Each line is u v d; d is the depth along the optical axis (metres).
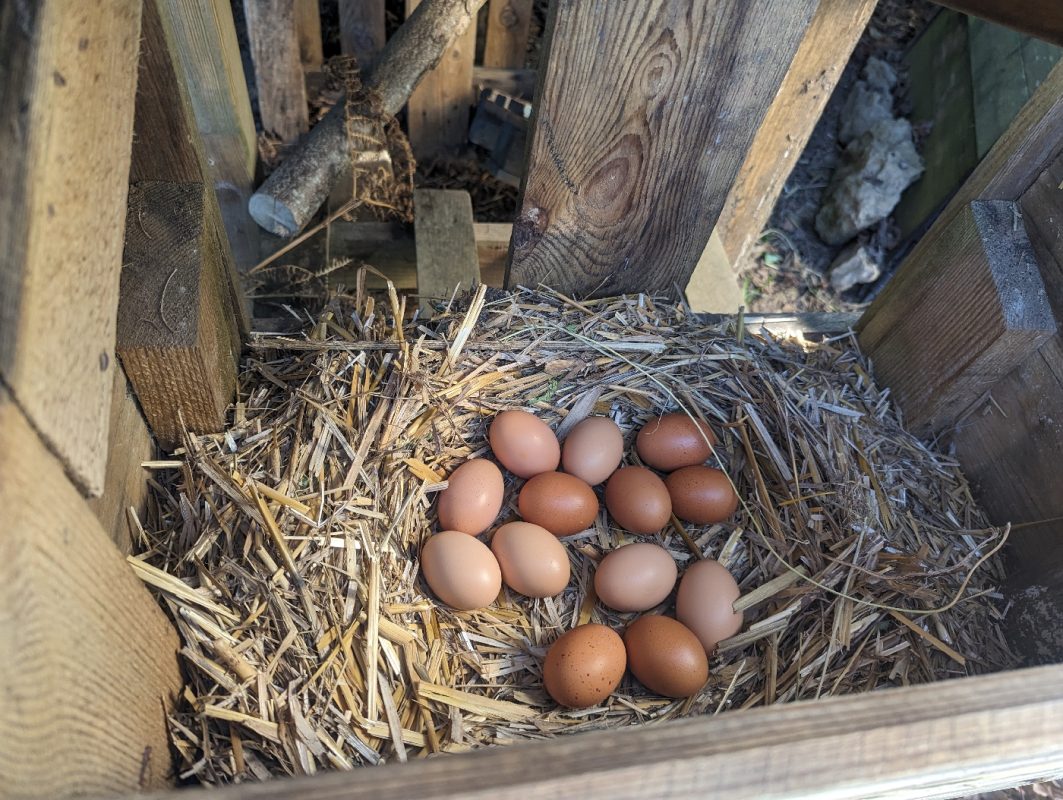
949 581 0.57
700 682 0.52
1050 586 0.55
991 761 0.30
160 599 0.47
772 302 1.25
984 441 0.61
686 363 0.63
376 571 0.50
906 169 1.25
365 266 0.64
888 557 0.56
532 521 0.57
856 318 0.70
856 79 1.40
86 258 0.29
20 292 0.25
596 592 0.56
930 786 0.34
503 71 1.16
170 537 0.50
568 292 0.64
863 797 0.33
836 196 1.28
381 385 0.57
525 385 0.60
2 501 0.24
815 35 0.84
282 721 0.45
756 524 0.58
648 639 0.52
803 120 0.93
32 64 0.26
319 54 1.11
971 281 0.57
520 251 0.60
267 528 0.50
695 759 0.27
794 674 0.53
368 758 0.46
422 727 0.48
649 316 0.64
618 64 0.49
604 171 0.55
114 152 0.32
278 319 0.68
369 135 0.92
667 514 0.58
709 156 0.55
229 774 0.43
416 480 0.55
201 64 0.81
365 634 0.49
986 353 0.57
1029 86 1.09
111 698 0.35
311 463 0.53
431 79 1.11
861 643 0.54
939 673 0.55
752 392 0.62
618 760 0.27
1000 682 0.31
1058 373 0.55
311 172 0.91
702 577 0.56
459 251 0.84
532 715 0.51
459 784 0.26
